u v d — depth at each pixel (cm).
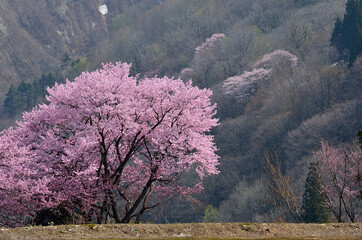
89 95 1839
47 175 1839
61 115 1902
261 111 8050
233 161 7250
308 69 8519
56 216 1852
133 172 2084
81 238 994
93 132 1766
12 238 965
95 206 1858
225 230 1062
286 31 11756
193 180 6203
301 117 7094
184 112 1959
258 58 10525
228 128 8038
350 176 1958
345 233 1046
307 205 3406
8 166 1758
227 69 10750
